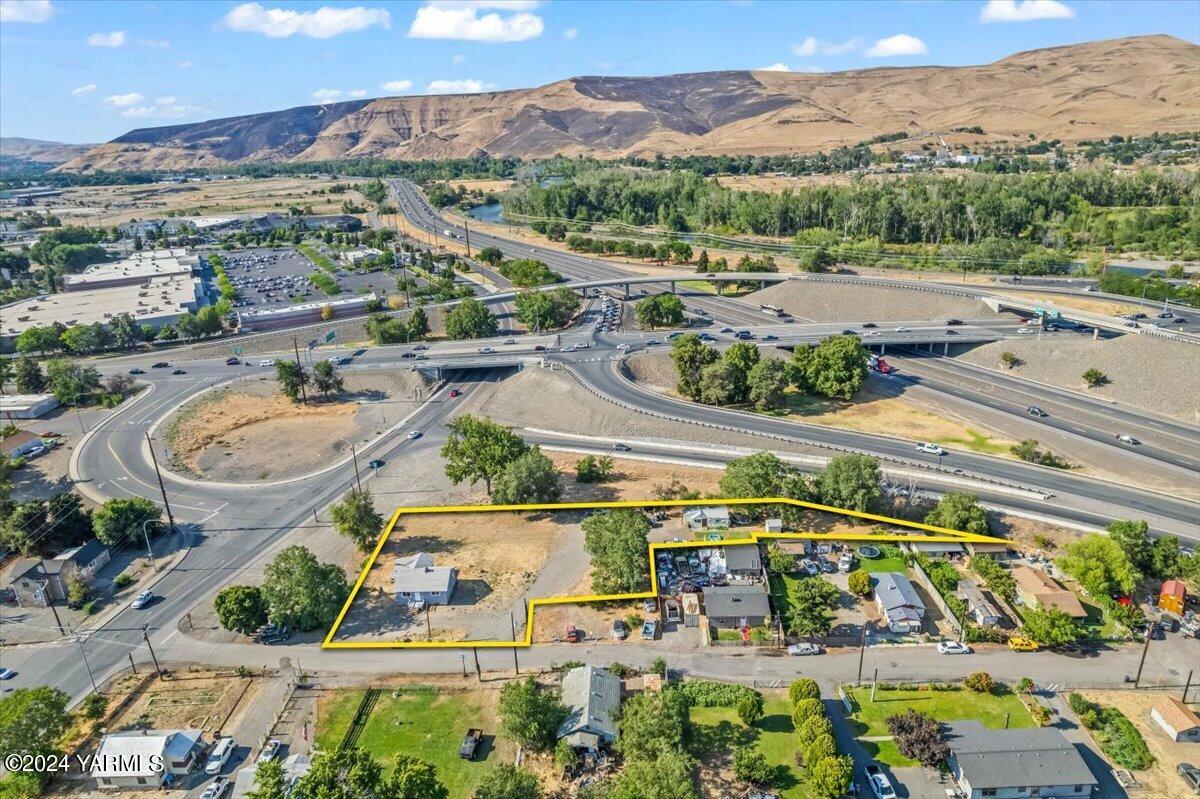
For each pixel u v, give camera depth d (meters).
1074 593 110.69
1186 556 112.50
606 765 83.50
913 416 180.00
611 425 176.12
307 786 70.81
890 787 79.44
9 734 84.50
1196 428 165.75
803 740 83.62
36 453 174.25
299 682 99.25
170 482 160.62
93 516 136.75
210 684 100.44
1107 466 150.38
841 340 192.25
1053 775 78.50
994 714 90.00
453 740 88.62
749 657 100.94
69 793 84.69
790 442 160.88
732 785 80.94
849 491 129.88
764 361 185.25
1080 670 96.75
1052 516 128.75
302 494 154.38
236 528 141.62
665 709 84.88
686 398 192.50
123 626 113.94
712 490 141.62
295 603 108.00
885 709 91.25
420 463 166.88
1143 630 103.19
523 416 191.00
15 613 118.62
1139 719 88.56
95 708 94.69
